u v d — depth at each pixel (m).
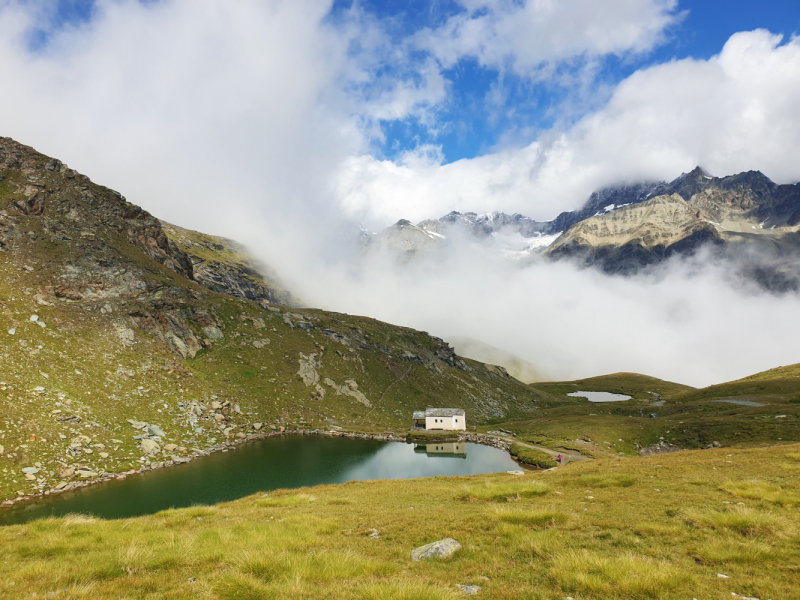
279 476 75.94
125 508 56.31
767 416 95.00
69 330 95.31
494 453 104.50
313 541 21.22
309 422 117.69
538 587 14.37
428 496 36.12
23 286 97.56
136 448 77.44
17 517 51.69
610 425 114.12
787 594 12.78
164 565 17.59
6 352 78.75
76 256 114.56
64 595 13.68
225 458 85.81
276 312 164.38
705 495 26.98
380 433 118.19
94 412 78.88
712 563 15.83
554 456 91.50
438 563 17.53
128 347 103.62
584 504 27.84
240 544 20.39
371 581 14.36
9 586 14.96
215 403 105.88
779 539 17.64
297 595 13.30
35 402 72.56
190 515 30.81
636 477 36.50
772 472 33.16
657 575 13.83
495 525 22.47
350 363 157.00
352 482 53.72
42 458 64.12
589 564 15.44
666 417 123.75
